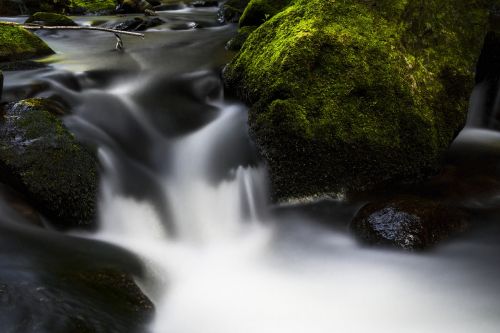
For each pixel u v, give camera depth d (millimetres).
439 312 1503
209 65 2557
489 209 1882
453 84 2146
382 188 1938
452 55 2197
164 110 2178
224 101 2266
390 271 1620
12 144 1662
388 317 1486
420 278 1598
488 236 1739
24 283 1254
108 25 3674
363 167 1903
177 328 1389
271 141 1882
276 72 1937
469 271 1613
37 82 2205
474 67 2250
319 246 1745
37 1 4277
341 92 1903
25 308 1191
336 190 1900
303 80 1899
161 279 1505
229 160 1979
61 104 2049
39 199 1594
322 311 1504
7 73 2316
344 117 1878
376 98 1931
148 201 1816
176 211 1836
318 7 2068
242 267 1668
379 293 1563
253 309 1499
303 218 1853
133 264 1476
